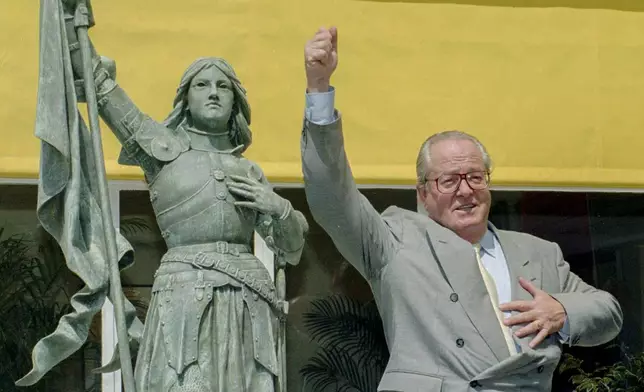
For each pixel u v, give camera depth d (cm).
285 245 942
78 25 933
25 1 1389
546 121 1488
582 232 1480
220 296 896
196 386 872
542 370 955
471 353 941
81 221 927
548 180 1470
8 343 1313
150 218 1369
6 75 1369
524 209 1477
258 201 927
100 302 910
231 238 923
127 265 954
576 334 957
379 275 988
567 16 1516
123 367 882
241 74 1420
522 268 1001
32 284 1336
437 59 1476
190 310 887
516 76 1491
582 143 1490
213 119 950
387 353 1373
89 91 920
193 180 925
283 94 1425
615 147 1497
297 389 1355
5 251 1343
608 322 982
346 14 1462
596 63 1511
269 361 899
